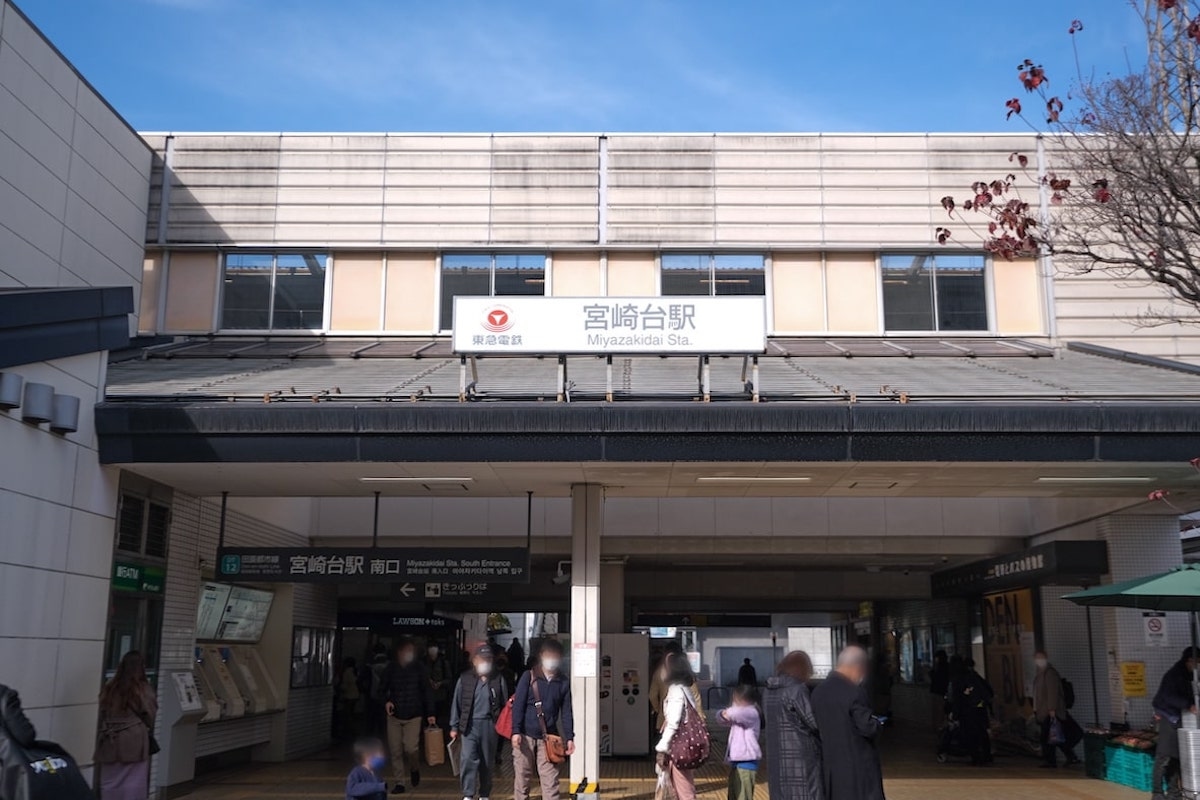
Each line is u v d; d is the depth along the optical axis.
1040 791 14.17
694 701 10.62
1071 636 18.11
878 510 19.52
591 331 12.03
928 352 18.31
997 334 19.97
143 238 19.45
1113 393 12.85
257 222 20.38
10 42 13.96
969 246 20.20
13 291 10.52
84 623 11.45
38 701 10.54
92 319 11.45
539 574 24.36
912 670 27.98
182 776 13.69
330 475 12.88
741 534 19.39
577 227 20.36
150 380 14.49
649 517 19.44
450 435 11.72
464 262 20.48
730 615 38.25
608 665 18.55
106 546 11.96
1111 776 15.13
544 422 11.66
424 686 14.76
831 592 25.86
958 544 19.84
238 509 16.16
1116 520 16.39
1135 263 11.70
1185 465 11.96
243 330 20.16
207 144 20.58
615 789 14.67
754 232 20.31
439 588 16.73
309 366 16.45
